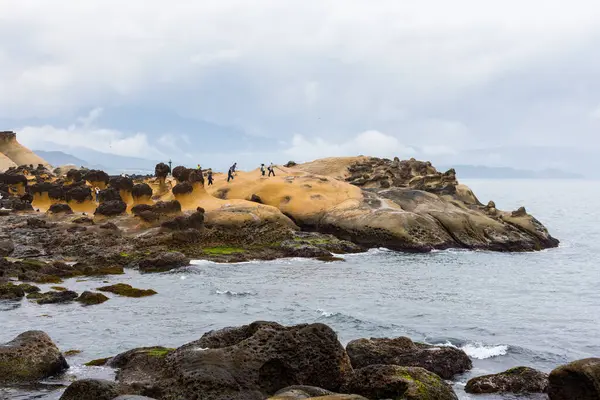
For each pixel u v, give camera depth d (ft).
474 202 234.58
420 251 175.22
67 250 147.64
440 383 51.70
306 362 52.80
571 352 77.87
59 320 87.61
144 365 56.95
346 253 170.60
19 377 58.39
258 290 115.24
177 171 195.00
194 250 155.63
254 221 174.60
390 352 66.28
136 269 136.87
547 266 157.48
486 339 83.30
